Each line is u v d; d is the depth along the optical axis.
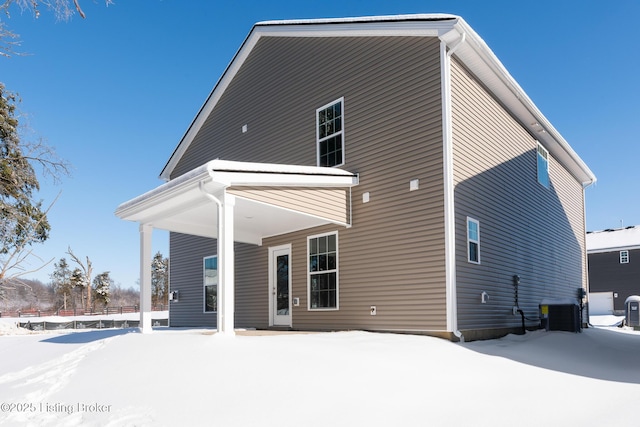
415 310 8.87
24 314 34.53
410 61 9.59
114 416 4.27
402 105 9.62
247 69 13.68
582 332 11.62
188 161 15.60
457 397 4.89
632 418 4.21
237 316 12.72
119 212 9.83
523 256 11.80
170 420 4.12
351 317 9.96
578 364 7.55
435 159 8.91
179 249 15.53
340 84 10.95
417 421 4.09
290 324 11.33
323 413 4.26
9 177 18.61
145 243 9.81
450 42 9.04
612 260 32.62
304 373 5.41
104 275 47.78
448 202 8.62
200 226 10.93
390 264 9.39
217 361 5.80
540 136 13.65
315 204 9.45
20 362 7.60
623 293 31.89
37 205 20.59
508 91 10.97
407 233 9.19
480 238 9.62
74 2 7.70
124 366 5.86
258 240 12.26
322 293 10.66
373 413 4.28
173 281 15.59
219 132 14.38
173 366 5.70
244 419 4.11
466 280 8.89
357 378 5.35
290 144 12.00
